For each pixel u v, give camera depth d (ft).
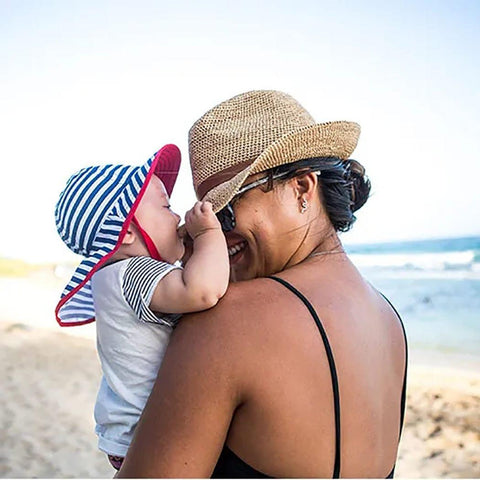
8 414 24.81
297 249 4.75
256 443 3.89
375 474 4.33
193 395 3.88
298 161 4.65
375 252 96.02
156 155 5.56
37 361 34.06
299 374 3.90
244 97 5.12
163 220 5.54
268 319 3.99
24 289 73.31
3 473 18.98
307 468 3.92
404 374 5.00
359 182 5.32
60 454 20.57
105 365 4.95
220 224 4.81
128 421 4.74
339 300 4.35
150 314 4.57
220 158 4.93
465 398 27.91
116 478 4.13
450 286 65.57
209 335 4.01
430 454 21.17
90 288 5.74
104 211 5.36
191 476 3.85
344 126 4.81
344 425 4.05
